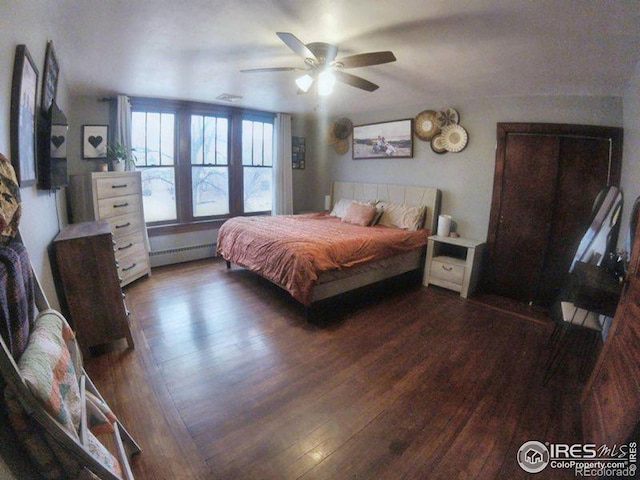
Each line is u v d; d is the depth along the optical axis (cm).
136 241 371
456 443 164
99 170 368
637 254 167
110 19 186
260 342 255
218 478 142
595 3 156
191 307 314
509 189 353
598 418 158
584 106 306
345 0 166
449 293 376
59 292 223
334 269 294
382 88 342
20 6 135
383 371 222
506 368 229
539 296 347
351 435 167
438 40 212
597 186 308
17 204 100
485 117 362
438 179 412
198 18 187
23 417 77
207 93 380
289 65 275
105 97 377
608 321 242
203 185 471
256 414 179
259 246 331
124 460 124
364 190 493
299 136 562
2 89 118
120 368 218
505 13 173
